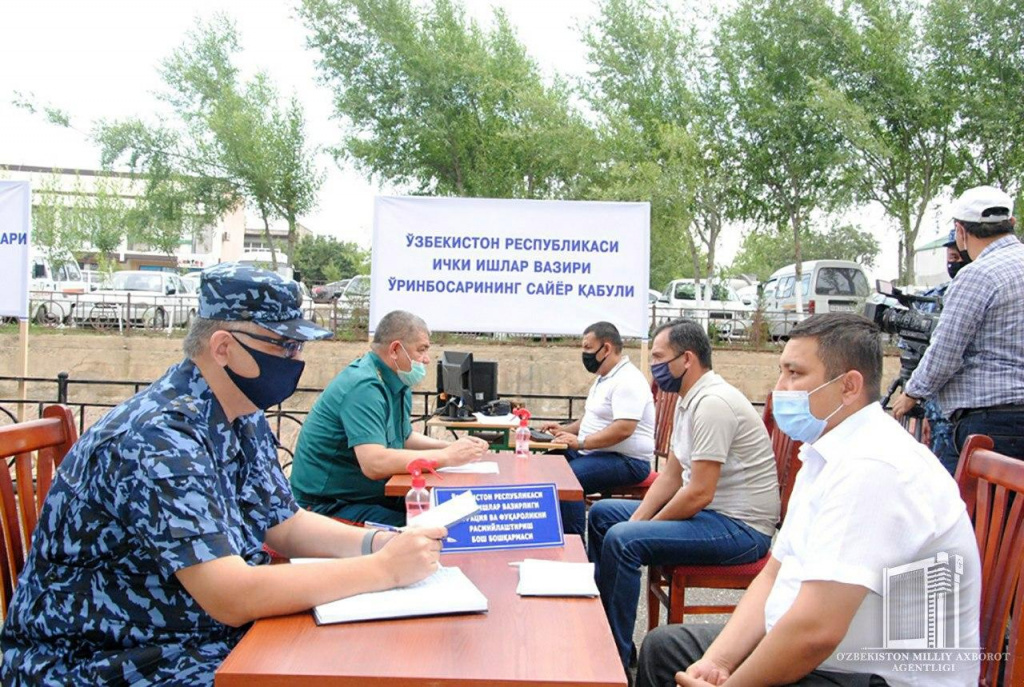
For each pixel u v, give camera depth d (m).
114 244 30.16
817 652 1.95
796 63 19.09
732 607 3.39
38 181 29.28
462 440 3.89
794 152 19.53
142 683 1.85
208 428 1.98
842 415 2.18
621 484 5.21
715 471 3.32
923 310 4.75
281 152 23.98
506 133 20.83
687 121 20.59
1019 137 17.72
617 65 20.81
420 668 1.57
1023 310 3.50
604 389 5.39
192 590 1.82
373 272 6.14
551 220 6.12
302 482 4.02
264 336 1.96
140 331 16.12
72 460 1.92
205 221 25.09
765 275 40.41
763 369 14.73
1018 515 2.19
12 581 2.25
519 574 2.17
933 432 4.11
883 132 18.75
